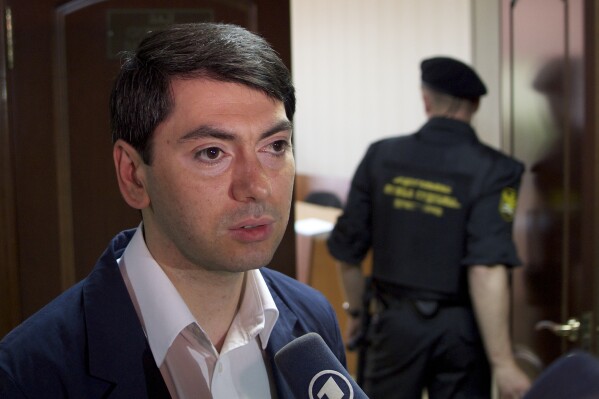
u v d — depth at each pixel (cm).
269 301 84
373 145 246
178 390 79
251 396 82
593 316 194
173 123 70
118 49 199
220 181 70
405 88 462
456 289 224
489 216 218
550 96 225
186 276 79
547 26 225
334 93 499
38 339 75
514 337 273
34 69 193
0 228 192
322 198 473
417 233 228
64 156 198
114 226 203
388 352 231
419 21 445
